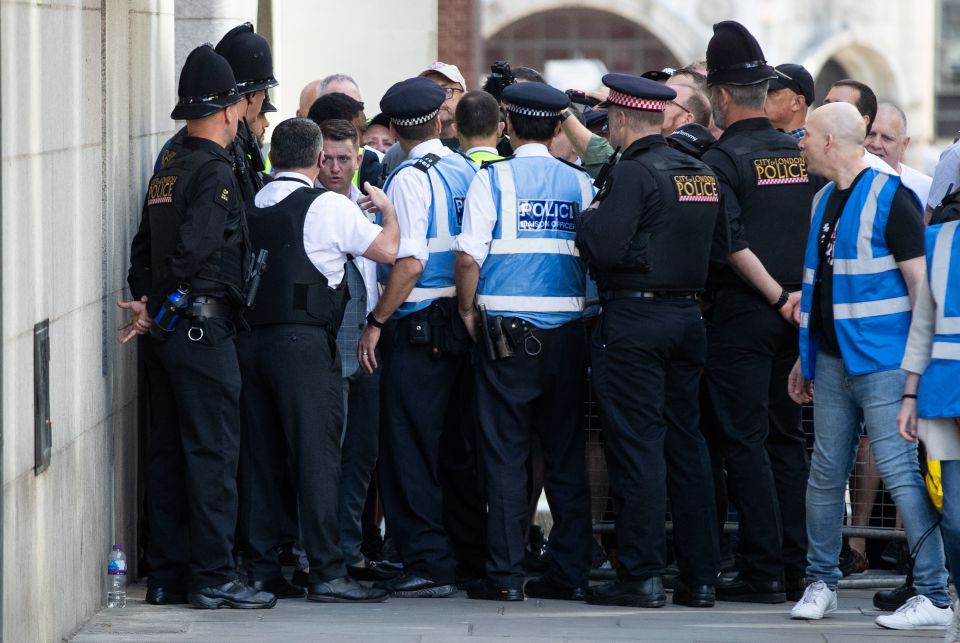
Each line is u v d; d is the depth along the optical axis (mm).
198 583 21609
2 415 16406
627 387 22109
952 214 20453
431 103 23297
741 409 22984
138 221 23438
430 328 22938
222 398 21141
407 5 44531
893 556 26891
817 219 21531
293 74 44719
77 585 19891
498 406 22688
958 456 18766
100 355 21156
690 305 22266
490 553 22906
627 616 21609
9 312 16750
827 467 21547
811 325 21625
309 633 19719
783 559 23484
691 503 22703
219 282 20922
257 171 23203
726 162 22859
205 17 28734
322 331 21938
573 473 23078
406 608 22016
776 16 98188
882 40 99812
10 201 16781
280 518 22891
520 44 99438
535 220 22438
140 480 24297
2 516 16359
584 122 27719
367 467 24719
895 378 20594
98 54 20688
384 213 21969
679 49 98375
